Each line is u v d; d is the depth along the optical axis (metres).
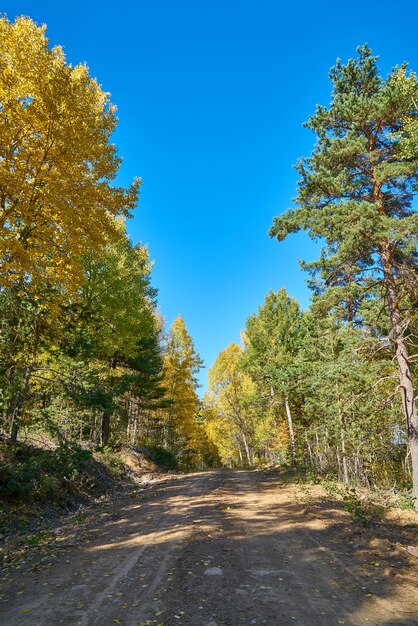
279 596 4.87
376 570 5.78
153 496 15.02
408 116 14.45
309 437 26.70
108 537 8.45
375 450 19.33
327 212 14.05
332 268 15.11
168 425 36.50
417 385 18.02
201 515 10.49
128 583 5.50
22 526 10.18
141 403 31.33
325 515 10.04
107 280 20.05
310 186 15.19
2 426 12.31
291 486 16.77
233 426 44.38
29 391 13.44
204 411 43.16
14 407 12.30
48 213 9.90
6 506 10.77
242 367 32.97
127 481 21.22
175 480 21.61
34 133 9.75
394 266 14.90
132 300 21.61
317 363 20.73
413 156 14.01
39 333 12.62
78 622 4.25
